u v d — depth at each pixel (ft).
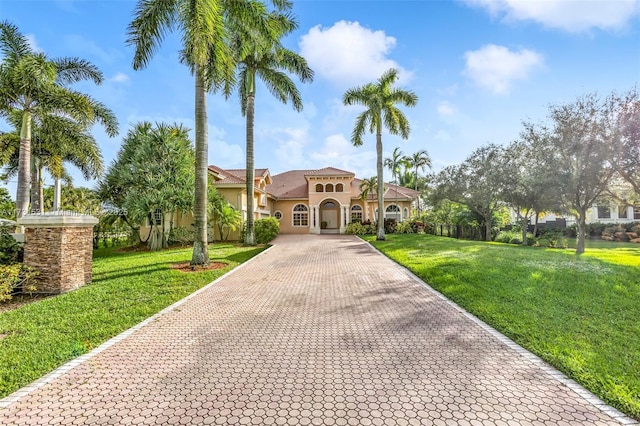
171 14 36.81
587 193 47.19
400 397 11.02
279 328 18.04
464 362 13.60
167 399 11.03
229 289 27.61
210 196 70.90
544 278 28.04
